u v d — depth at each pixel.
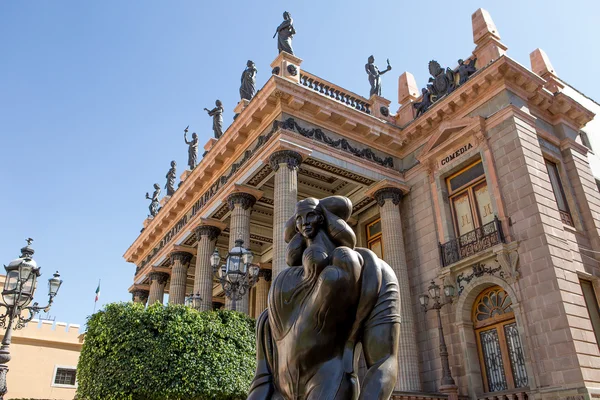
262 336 3.35
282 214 17.98
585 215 18.69
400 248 20.42
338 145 20.80
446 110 20.52
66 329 35.41
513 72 18.53
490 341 17.05
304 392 2.89
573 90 22.80
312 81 21.45
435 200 20.31
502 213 17.30
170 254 28.30
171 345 11.88
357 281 2.95
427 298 17.70
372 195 22.00
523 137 17.78
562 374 14.34
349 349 2.96
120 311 12.32
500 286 16.78
